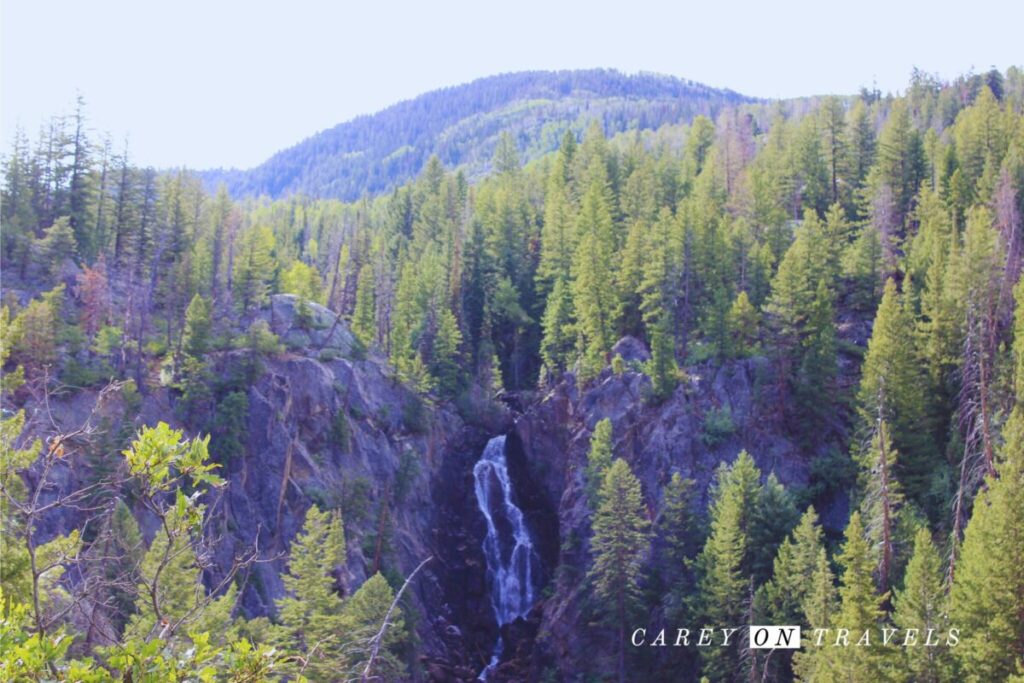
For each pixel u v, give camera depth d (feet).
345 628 178.60
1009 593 159.22
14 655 44.80
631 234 352.28
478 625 313.94
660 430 300.40
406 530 313.32
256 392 300.81
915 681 161.99
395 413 345.31
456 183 563.07
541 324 388.16
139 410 263.49
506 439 358.43
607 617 251.19
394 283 447.01
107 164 387.14
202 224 428.97
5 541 75.15
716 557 228.22
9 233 327.47
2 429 67.67
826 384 289.33
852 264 337.11
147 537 219.61
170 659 48.93
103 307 313.32
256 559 63.21
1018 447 172.35
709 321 314.14
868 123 458.09
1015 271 287.07
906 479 239.09
